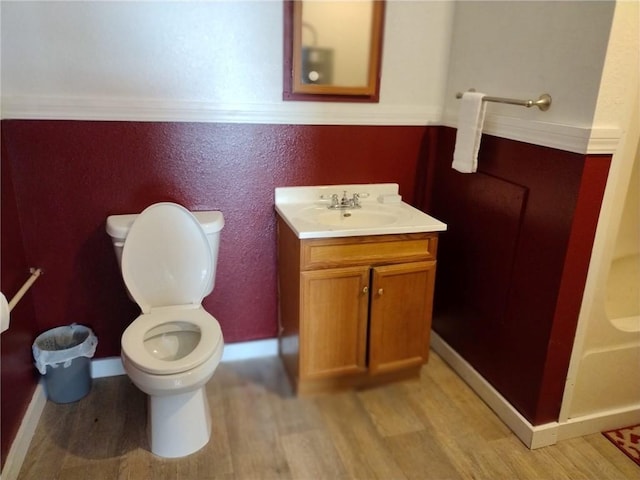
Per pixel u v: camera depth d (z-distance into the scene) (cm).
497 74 190
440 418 200
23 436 173
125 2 180
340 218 213
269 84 204
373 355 206
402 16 212
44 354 191
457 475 171
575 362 177
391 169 233
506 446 185
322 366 202
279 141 212
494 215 196
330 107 215
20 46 176
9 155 183
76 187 195
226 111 201
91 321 213
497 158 191
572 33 153
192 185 207
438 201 238
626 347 185
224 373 227
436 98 228
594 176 154
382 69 217
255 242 224
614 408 193
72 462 172
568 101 156
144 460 174
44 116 184
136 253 189
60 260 202
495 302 200
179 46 190
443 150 231
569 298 167
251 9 193
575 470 174
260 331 239
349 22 205
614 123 150
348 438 187
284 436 188
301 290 188
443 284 240
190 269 196
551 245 167
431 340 253
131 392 211
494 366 203
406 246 195
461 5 211
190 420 175
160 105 193
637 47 144
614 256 203
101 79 186
